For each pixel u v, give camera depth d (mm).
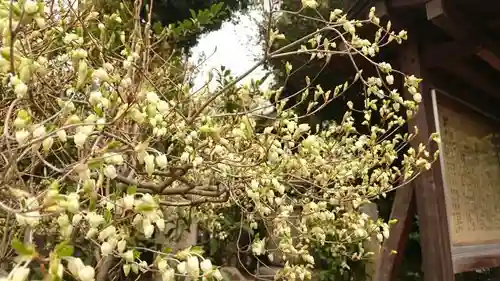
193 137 1434
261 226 3035
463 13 1878
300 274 1858
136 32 1536
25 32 1202
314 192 1959
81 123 797
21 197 796
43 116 1396
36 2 806
